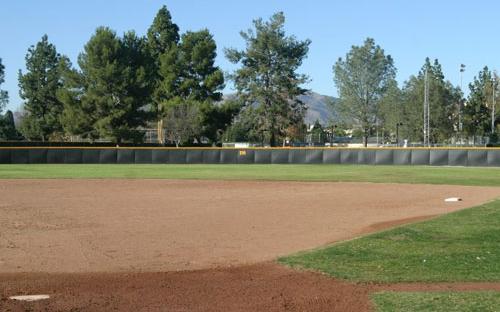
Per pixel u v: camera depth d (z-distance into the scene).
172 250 10.95
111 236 12.50
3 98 74.00
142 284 8.27
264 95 66.25
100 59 60.25
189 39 66.62
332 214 16.09
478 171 37.38
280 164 47.06
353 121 74.06
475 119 74.00
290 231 13.11
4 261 9.95
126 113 60.38
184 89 66.38
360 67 72.69
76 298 7.52
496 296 7.27
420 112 69.75
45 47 75.75
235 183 27.38
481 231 12.05
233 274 8.88
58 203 18.91
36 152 46.81
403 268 8.99
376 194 21.97
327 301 7.30
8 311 6.91
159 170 38.06
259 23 66.38
